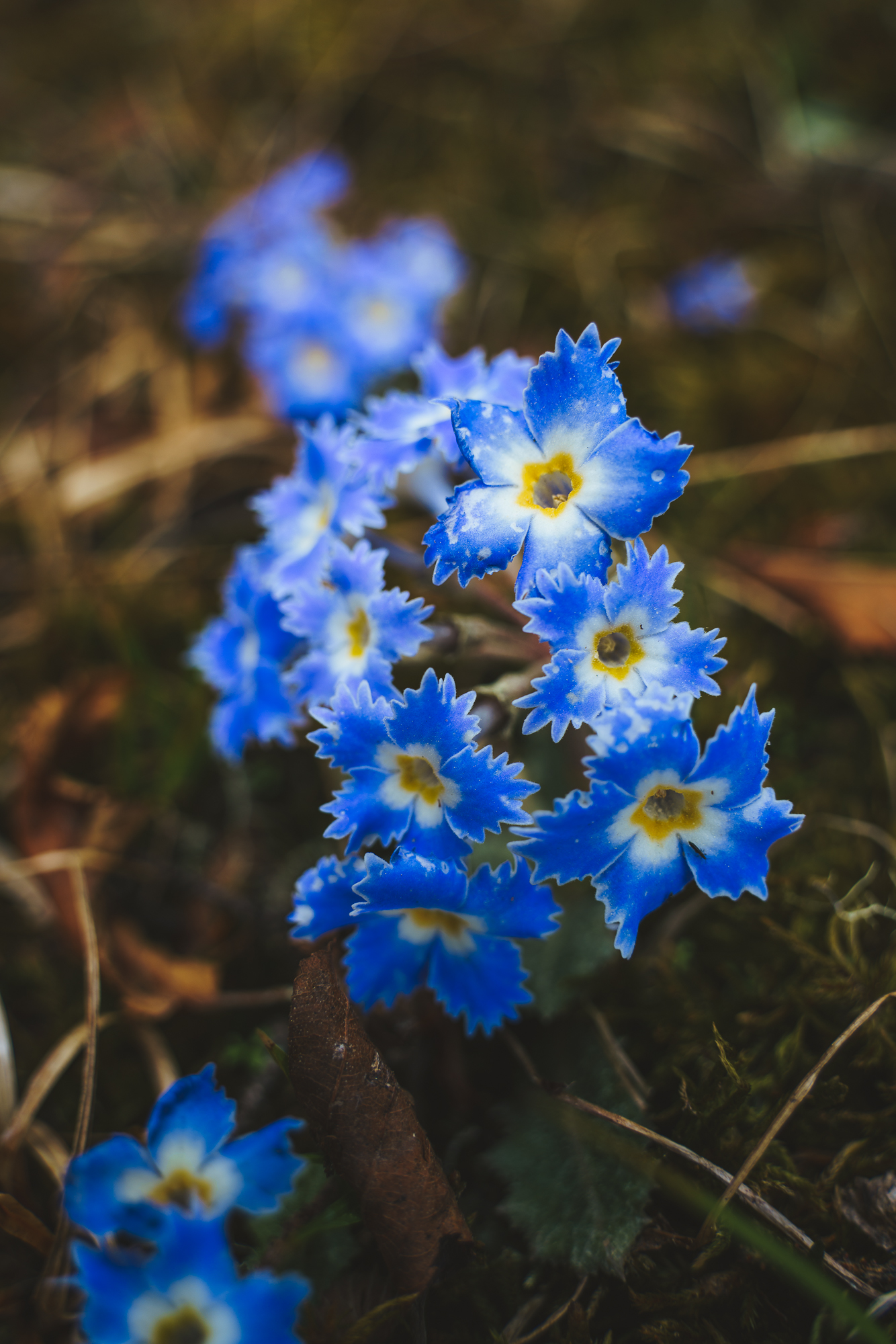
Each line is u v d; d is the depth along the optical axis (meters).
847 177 0.24
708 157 0.26
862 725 0.18
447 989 0.13
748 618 0.19
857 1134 0.14
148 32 0.30
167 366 0.24
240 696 0.14
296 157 0.27
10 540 0.22
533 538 0.12
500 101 0.27
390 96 0.27
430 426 0.13
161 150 0.28
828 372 0.22
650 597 0.12
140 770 0.19
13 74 0.30
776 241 0.24
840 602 0.18
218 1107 0.12
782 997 0.14
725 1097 0.13
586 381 0.12
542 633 0.12
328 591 0.13
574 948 0.15
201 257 0.23
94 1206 0.11
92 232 0.26
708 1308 0.13
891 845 0.16
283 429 0.22
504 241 0.25
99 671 0.19
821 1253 0.12
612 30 0.27
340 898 0.12
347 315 0.21
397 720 0.12
